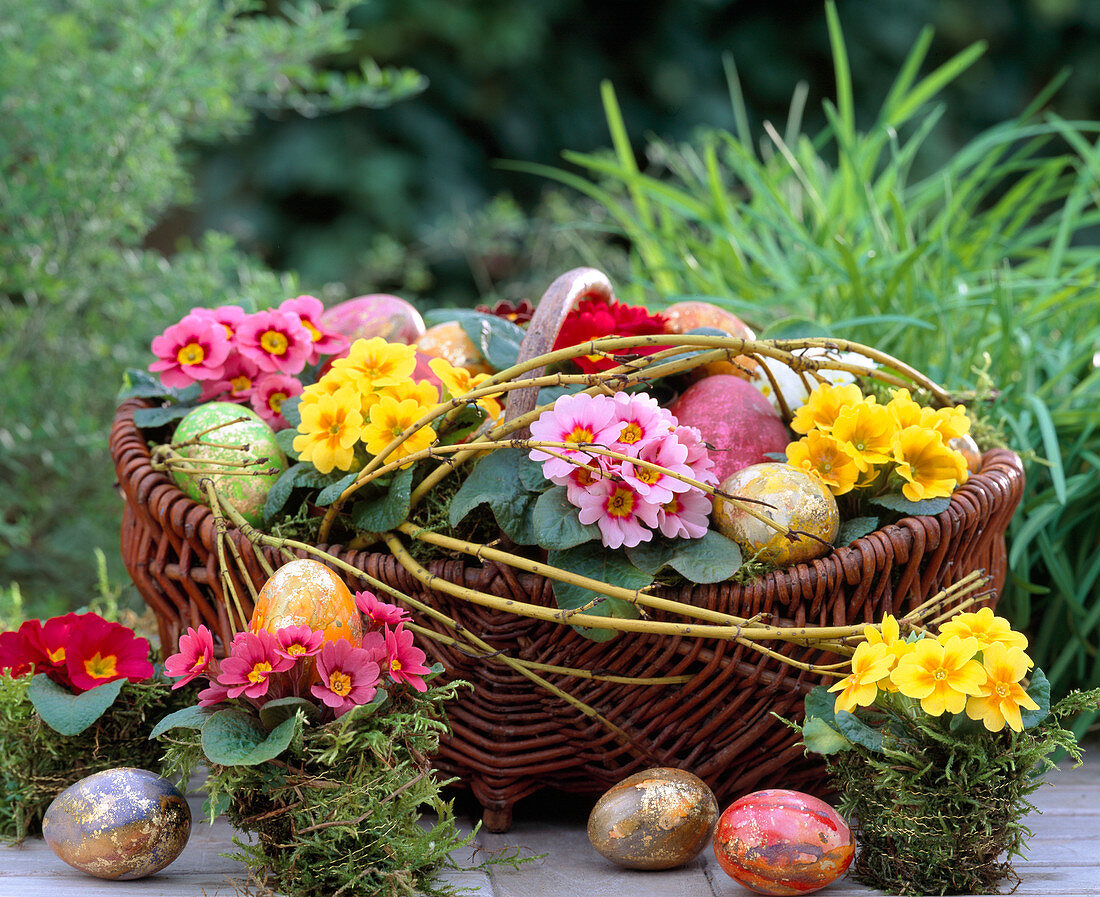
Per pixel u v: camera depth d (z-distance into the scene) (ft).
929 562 5.65
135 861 5.49
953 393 6.06
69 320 7.94
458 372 5.86
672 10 15.94
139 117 7.09
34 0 7.46
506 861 5.52
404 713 5.45
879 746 5.44
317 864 5.40
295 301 6.04
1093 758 6.35
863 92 16.14
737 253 7.26
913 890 5.49
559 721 5.66
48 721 5.59
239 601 5.60
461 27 14.74
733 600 5.55
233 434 5.78
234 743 5.35
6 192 7.36
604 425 5.57
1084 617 6.45
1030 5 17.43
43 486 8.19
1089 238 14.98
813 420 5.72
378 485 5.69
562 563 5.58
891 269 6.78
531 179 15.72
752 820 5.45
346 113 14.88
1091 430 6.57
